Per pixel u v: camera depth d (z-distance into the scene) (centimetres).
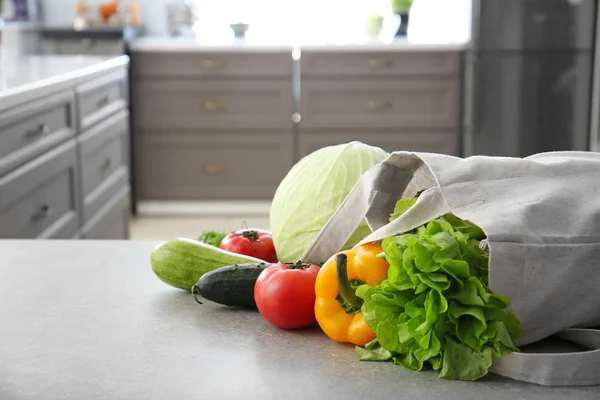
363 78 475
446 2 538
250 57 473
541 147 471
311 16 546
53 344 81
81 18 527
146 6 542
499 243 71
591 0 456
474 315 69
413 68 473
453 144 483
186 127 480
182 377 73
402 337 72
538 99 466
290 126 481
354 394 69
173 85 476
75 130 286
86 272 105
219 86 476
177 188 488
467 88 472
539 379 70
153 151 484
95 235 313
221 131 482
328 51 470
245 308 92
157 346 80
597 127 464
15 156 224
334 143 482
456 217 78
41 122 250
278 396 69
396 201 84
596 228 73
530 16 459
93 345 80
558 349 77
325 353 78
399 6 511
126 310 91
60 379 72
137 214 493
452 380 71
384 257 78
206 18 544
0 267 107
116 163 354
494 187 76
